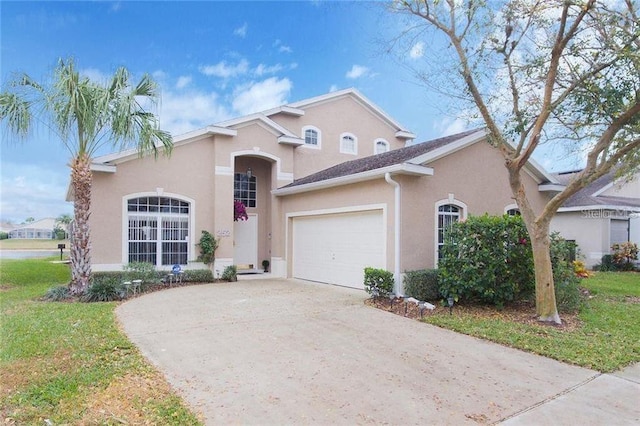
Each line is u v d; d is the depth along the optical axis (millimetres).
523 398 4934
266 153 16906
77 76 10492
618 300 11242
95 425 4043
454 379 5473
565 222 20859
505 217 9805
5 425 4004
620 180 20328
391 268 11352
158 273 13867
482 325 8164
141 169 14445
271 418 4312
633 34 7516
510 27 8758
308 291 12586
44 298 10906
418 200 11594
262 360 6117
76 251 11188
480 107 9203
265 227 18328
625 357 6355
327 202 14188
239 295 11805
